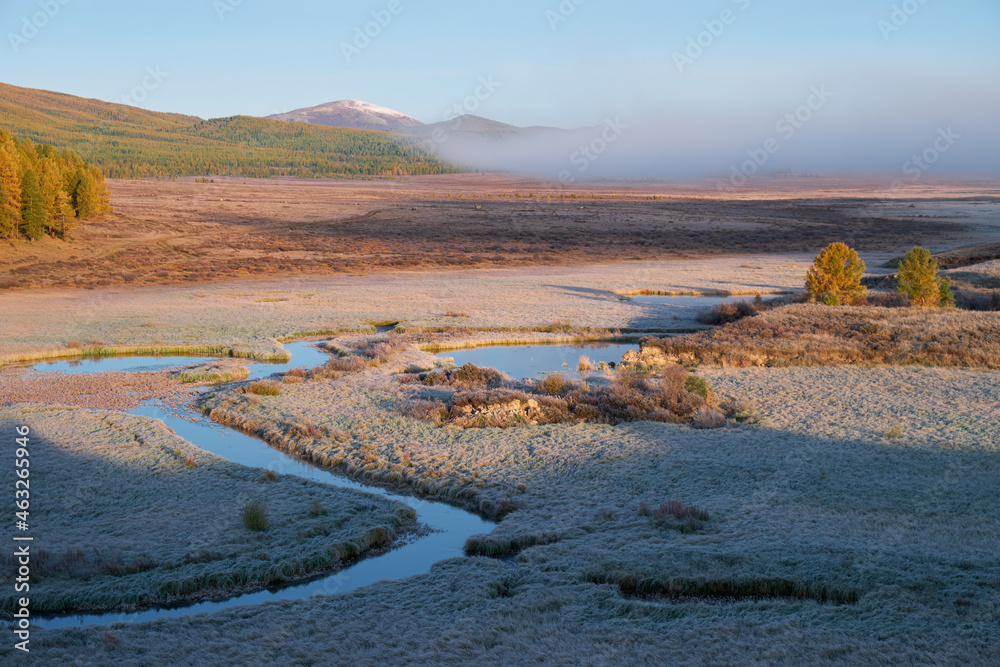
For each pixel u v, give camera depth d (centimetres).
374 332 4681
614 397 2784
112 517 1734
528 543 1576
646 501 1800
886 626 1110
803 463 2036
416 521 1808
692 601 1265
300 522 1702
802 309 4681
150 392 3156
